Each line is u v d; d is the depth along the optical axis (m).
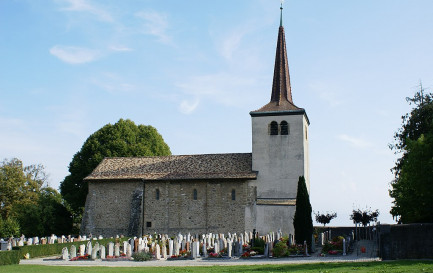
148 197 53.62
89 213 54.59
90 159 64.62
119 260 34.31
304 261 30.69
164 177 53.12
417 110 49.62
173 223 52.38
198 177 52.19
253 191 51.59
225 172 52.66
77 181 65.31
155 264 31.09
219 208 51.59
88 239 47.72
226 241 39.41
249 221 50.62
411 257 27.38
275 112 53.00
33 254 37.03
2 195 69.31
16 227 61.84
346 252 36.28
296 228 40.56
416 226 27.48
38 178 77.12
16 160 74.38
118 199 54.34
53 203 63.84
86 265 30.58
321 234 46.12
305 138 54.59
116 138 67.44
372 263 25.34
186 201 52.56
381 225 28.38
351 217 53.84
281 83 55.88
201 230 51.50
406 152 47.34
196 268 26.89
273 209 50.31
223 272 23.59
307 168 55.22
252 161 52.75
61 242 44.47
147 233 52.66
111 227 53.81
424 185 34.59
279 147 52.44
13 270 26.41
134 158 58.62
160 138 74.00
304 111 52.47
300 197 41.00
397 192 45.69
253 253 35.22
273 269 24.56
